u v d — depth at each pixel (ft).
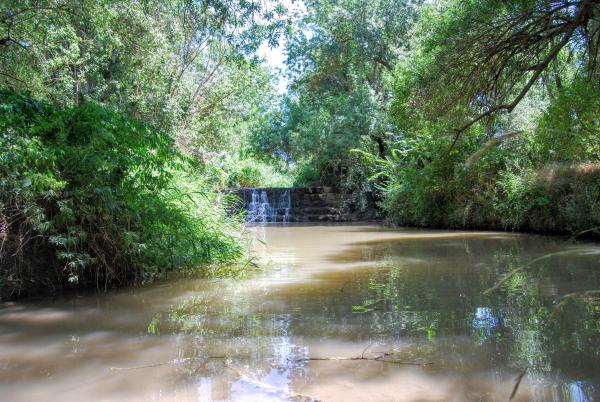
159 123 40.45
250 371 7.60
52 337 9.81
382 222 53.42
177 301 13.24
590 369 7.17
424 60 36.47
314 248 27.30
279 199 62.34
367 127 59.93
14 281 13.97
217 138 51.93
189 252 18.69
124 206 16.12
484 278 15.39
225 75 50.62
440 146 40.42
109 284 15.98
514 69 23.65
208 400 6.48
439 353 8.17
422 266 18.75
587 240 26.63
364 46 62.44
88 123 15.35
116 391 6.90
